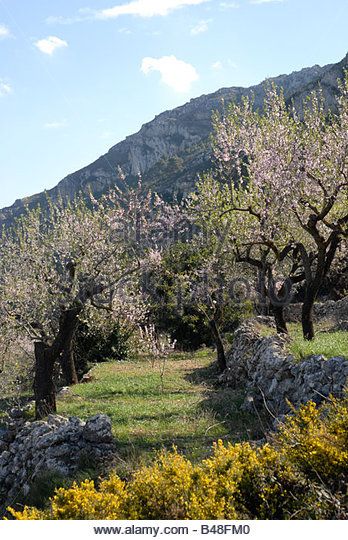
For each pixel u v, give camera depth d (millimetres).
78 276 20266
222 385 20312
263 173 18719
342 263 28359
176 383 21609
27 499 10805
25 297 20281
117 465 10156
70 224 22781
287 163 18438
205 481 5875
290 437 6695
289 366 13531
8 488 12789
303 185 18047
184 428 13250
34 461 12070
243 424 13117
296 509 5730
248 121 20422
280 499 5930
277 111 19688
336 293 33688
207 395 17969
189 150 160125
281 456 6398
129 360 30641
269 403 13719
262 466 6230
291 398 12945
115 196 22766
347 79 19062
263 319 26078
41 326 19891
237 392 17172
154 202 23766
